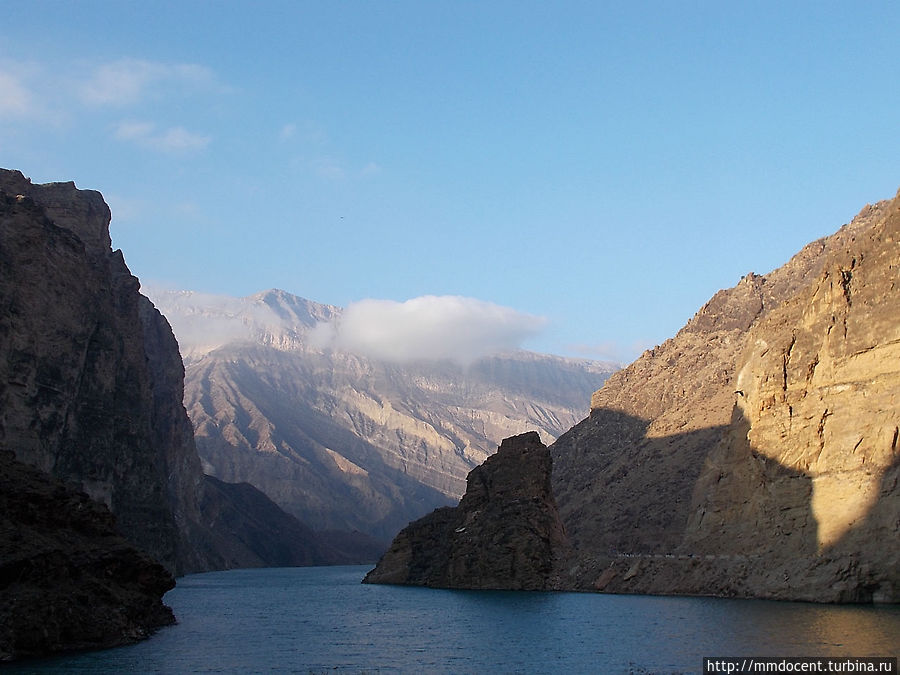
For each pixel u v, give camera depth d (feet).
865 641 187.73
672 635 221.46
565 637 234.17
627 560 403.13
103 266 617.62
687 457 523.29
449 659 207.00
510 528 457.27
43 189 619.67
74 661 203.51
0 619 201.16
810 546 289.12
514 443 492.95
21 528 232.94
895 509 263.08
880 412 281.74
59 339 498.69
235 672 191.52
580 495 575.38
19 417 455.63
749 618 239.91
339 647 232.53
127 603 249.55
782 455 312.71
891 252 295.89
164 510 632.38
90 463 529.04
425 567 530.27
